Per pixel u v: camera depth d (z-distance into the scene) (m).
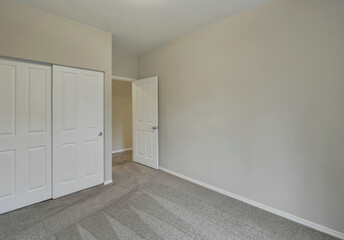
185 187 2.93
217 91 2.73
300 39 1.96
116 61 3.93
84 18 2.58
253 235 1.80
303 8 1.93
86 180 2.84
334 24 1.76
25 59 2.24
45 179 2.45
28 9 2.25
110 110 3.08
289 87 2.04
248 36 2.37
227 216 2.12
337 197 1.78
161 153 3.76
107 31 3.00
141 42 3.49
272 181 2.21
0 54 2.07
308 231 1.87
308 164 1.94
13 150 2.21
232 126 2.57
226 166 2.66
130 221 2.01
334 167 1.79
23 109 2.27
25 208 2.26
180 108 3.32
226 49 2.60
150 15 2.52
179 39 3.28
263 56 2.24
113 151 5.44
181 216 2.12
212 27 2.77
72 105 2.67
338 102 1.75
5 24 2.10
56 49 2.48
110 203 2.40
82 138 2.78
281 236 1.79
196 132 3.06
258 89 2.29
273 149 2.19
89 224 1.96
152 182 3.12
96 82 2.92
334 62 1.77
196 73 3.02
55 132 2.52
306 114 1.94
